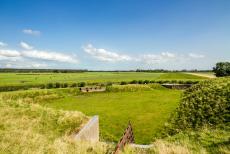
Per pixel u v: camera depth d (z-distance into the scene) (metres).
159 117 39.12
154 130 31.33
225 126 19.28
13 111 18.23
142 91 81.06
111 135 29.73
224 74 114.75
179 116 31.34
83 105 55.50
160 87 88.12
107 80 102.00
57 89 74.44
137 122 36.47
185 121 27.88
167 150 11.90
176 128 27.02
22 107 20.09
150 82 95.31
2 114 16.88
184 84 88.50
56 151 10.84
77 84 86.25
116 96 70.06
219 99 30.77
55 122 18.22
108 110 47.81
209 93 35.88
